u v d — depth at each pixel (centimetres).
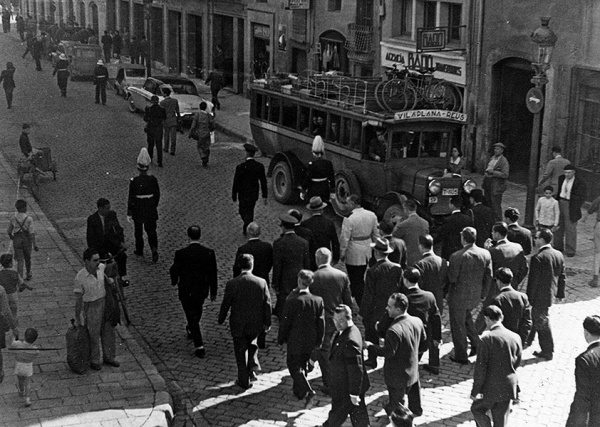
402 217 1873
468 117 2755
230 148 3139
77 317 1319
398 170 2003
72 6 6906
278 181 2366
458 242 1639
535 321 1405
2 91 4528
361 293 1595
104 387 1284
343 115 2108
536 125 2028
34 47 5303
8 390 1270
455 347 1399
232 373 1373
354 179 2066
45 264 1830
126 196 2458
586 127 2409
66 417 1185
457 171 2042
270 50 4038
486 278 1377
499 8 2608
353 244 1580
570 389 1311
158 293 1731
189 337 1506
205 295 1430
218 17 4678
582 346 1472
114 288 1388
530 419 1217
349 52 3353
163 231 2136
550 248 1406
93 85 4834
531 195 2066
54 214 2267
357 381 1096
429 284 1375
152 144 2814
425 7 3022
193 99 3572
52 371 1334
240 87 4469
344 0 3416
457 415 1227
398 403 1146
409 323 1145
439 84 2177
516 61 2605
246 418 1224
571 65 2400
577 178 1923
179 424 1216
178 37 5219
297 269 1454
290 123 2384
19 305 1594
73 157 2947
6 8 8444
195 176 2709
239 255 1450
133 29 5900
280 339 1250
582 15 2353
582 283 1783
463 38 2784
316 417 1226
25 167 2494
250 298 1289
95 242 1655
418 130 2003
